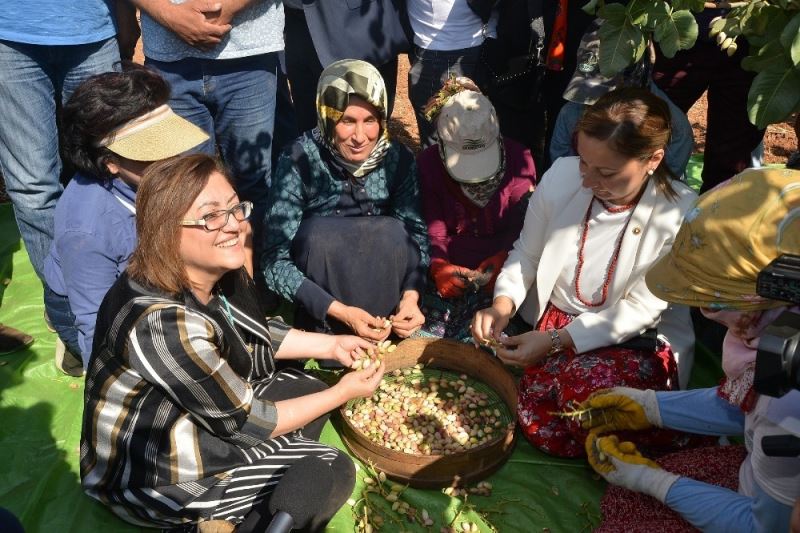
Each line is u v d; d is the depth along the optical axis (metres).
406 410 3.18
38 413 3.23
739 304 2.11
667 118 2.69
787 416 2.07
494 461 2.95
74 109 2.67
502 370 3.17
